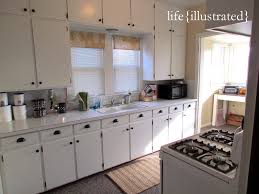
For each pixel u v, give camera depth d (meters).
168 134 3.38
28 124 2.17
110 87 3.34
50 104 2.71
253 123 0.56
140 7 3.03
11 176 2.00
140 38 3.57
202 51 3.72
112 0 2.71
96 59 3.16
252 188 0.58
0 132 1.92
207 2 0.91
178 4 3.44
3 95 2.24
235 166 1.19
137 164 2.92
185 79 3.99
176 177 1.44
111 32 3.20
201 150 1.49
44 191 2.23
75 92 2.98
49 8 2.27
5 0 2.03
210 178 1.19
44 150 2.16
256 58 0.54
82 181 2.52
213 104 5.02
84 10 2.50
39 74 2.31
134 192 2.29
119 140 2.75
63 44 2.43
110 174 2.66
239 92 4.82
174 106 3.40
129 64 3.56
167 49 3.54
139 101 3.59
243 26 0.91
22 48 2.17
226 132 1.86
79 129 2.37
